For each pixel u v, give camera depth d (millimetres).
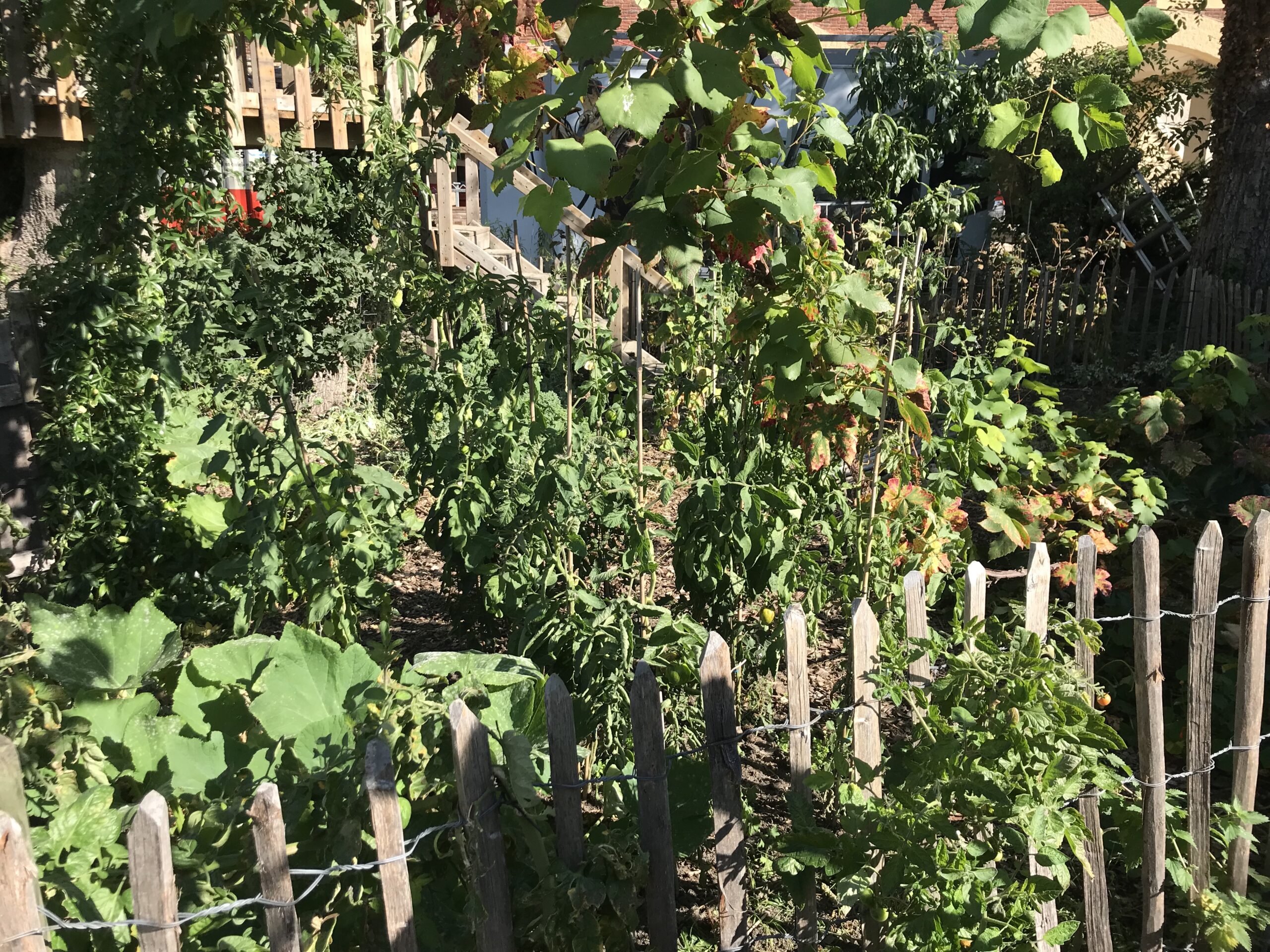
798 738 2318
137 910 1662
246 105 6582
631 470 3648
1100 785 2322
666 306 4906
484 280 3738
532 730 2736
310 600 3387
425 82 3816
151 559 4793
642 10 2311
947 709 2311
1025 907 2225
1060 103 2283
